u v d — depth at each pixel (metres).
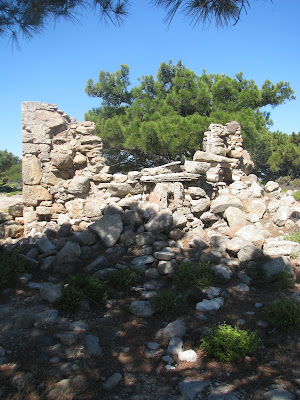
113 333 4.74
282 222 8.28
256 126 17.30
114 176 9.84
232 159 10.42
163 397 3.54
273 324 4.73
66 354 4.14
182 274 5.91
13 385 3.64
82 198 9.91
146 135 16.09
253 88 18.59
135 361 4.15
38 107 10.27
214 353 4.15
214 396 3.49
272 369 3.94
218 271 6.16
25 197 9.97
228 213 8.15
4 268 6.11
